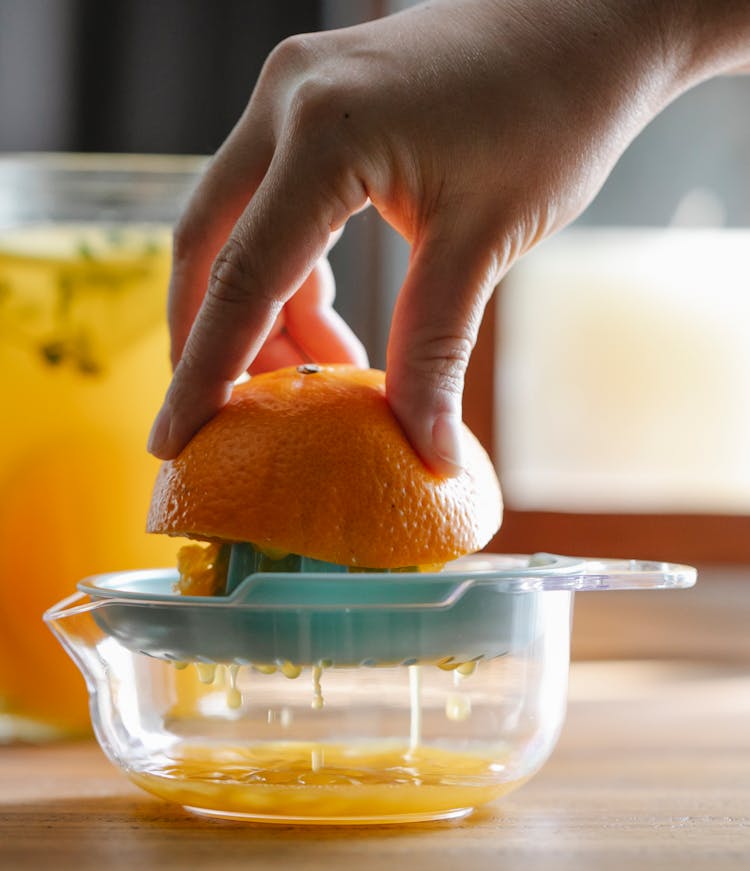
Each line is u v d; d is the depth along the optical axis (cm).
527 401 108
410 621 46
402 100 49
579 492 108
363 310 109
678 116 106
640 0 52
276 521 46
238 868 45
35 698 58
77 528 57
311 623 46
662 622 88
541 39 51
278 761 47
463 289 49
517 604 47
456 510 47
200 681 48
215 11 106
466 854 46
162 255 58
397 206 50
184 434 48
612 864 46
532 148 50
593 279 107
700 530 107
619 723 61
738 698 66
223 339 47
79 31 105
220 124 106
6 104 104
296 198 47
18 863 46
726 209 106
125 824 49
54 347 57
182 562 50
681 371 107
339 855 46
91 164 58
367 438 46
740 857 46
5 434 57
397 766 47
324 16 106
